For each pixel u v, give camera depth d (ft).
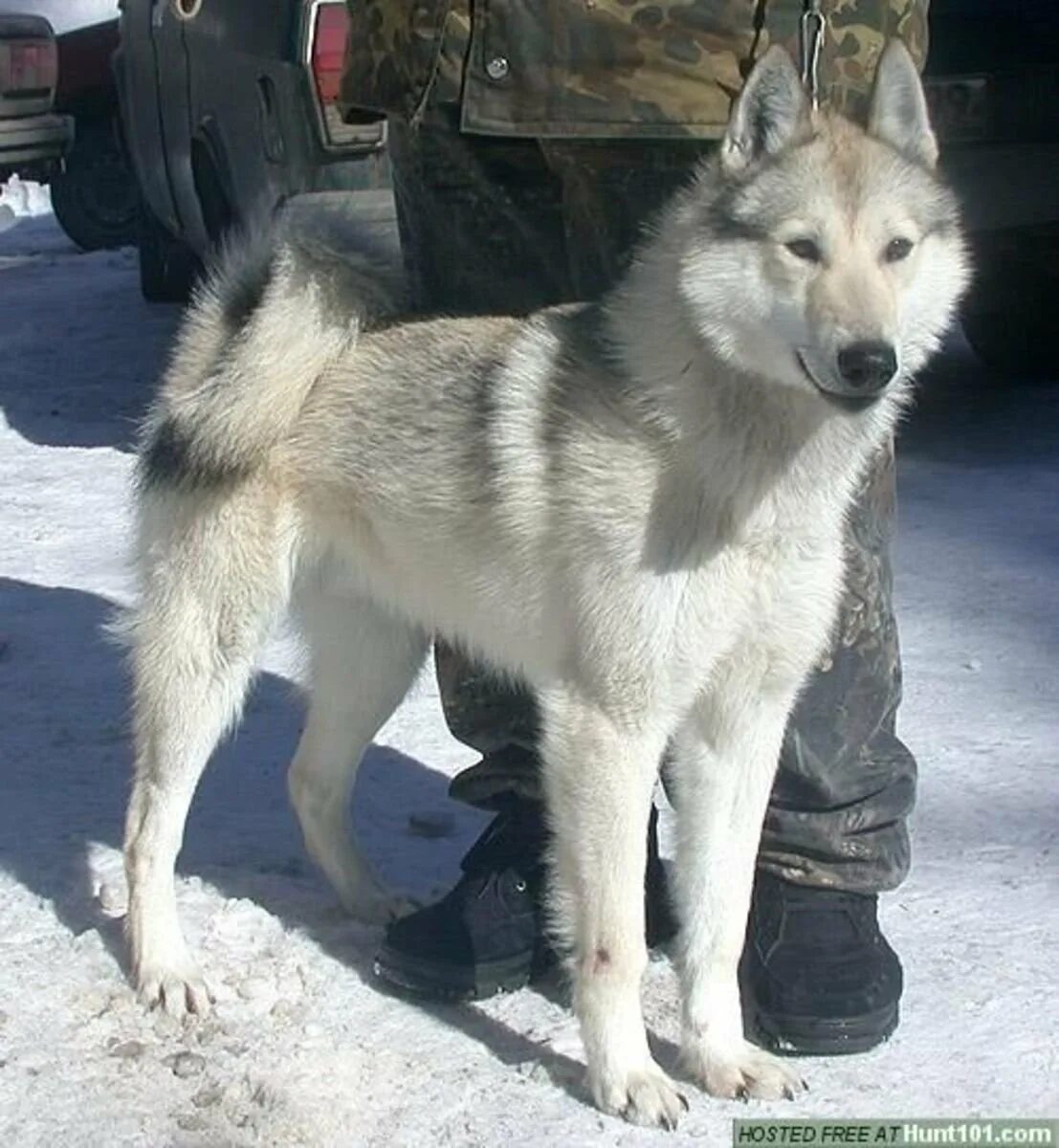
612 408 9.94
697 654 9.88
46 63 35.37
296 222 11.68
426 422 10.78
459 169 11.31
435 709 15.38
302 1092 10.11
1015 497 20.49
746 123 9.90
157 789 11.34
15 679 16.15
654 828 11.68
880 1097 10.02
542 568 10.19
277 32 20.56
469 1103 10.03
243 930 11.82
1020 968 11.16
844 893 10.72
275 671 16.26
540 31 10.41
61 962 11.48
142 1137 9.78
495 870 11.27
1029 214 21.20
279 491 11.28
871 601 10.52
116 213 38.06
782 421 9.70
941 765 13.97
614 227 10.85
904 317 9.88
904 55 10.11
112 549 19.42
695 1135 9.74
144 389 26.27
